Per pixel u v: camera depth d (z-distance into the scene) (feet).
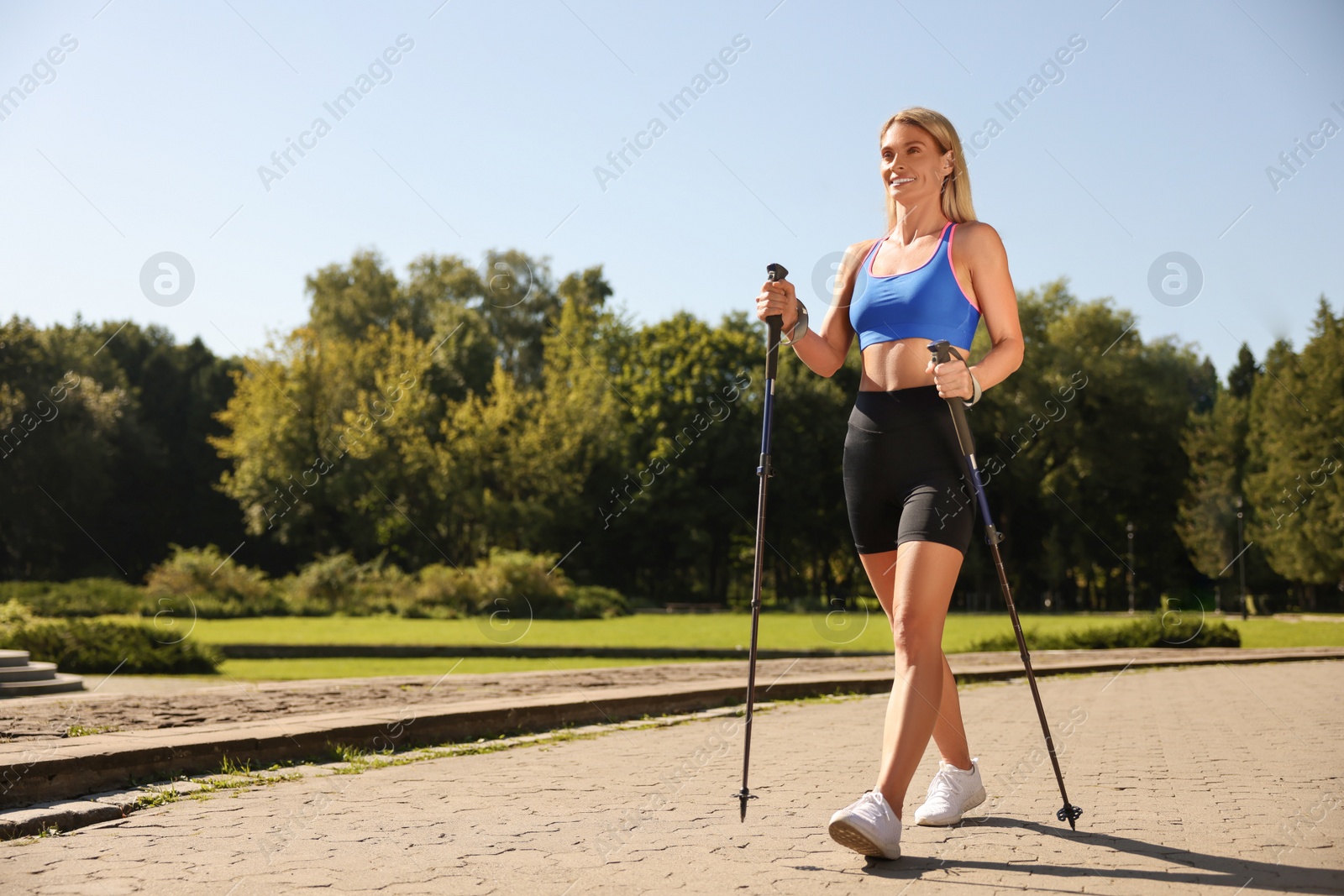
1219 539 158.71
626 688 30.22
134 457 174.60
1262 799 14.67
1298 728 24.53
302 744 18.80
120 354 190.60
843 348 13.53
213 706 24.91
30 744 16.79
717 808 14.28
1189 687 38.40
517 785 16.38
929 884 9.70
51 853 11.52
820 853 11.22
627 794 15.47
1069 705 30.71
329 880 10.12
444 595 123.13
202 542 183.52
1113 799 14.66
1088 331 155.43
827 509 171.01
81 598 104.63
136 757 15.92
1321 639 86.22
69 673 47.93
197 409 187.62
